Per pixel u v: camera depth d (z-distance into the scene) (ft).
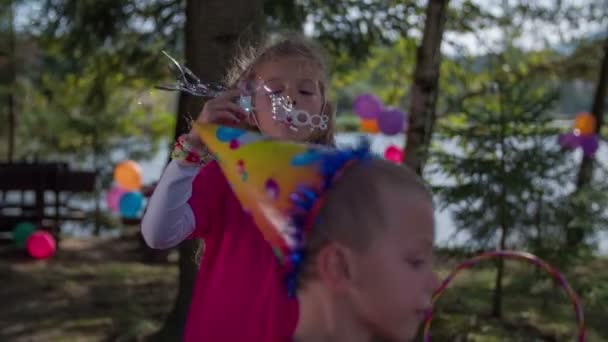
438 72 16.47
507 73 26.63
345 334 3.91
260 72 5.90
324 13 25.05
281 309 4.64
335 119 6.15
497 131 19.31
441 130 20.47
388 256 3.77
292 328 4.54
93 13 27.02
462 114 21.16
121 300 23.93
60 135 41.83
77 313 22.15
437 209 19.11
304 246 3.96
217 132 4.59
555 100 19.72
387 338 3.88
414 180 3.99
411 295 3.81
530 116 19.35
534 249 19.70
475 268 20.21
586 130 22.75
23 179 32.71
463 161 19.30
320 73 5.98
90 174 33.24
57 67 38.55
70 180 33.22
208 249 5.51
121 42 28.73
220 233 5.47
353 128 27.55
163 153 45.68
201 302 5.38
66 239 36.50
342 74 28.96
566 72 32.09
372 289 3.80
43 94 40.96
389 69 32.22
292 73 5.77
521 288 20.84
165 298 24.64
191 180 5.35
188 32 14.82
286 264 4.21
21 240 30.01
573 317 20.83
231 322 4.97
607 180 20.95
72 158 43.37
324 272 3.92
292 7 22.11
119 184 27.09
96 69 30.17
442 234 21.67
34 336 19.44
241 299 4.97
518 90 20.13
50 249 27.48
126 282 27.17
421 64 16.35
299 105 5.69
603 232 22.15
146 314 21.98
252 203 4.31
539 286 19.83
